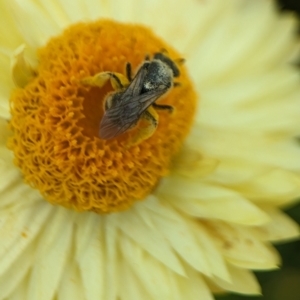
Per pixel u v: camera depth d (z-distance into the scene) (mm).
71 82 63
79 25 66
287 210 87
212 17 76
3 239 64
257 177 69
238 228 69
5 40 66
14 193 65
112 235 66
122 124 60
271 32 78
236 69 75
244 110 74
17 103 63
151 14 74
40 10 68
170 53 68
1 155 64
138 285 66
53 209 66
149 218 67
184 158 68
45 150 63
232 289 68
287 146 73
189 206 68
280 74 76
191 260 66
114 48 65
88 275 65
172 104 66
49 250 65
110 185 64
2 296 64
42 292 64
